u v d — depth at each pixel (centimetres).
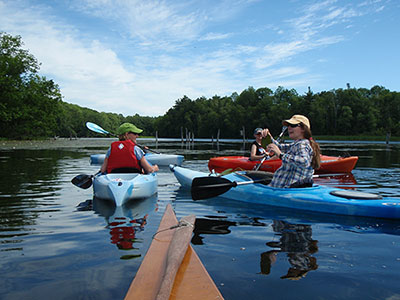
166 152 1469
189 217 250
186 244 187
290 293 148
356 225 275
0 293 149
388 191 438
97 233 246
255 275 168
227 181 368
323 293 149
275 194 355
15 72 3183
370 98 6681
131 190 370
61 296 145
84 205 357
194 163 919
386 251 208
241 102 7781
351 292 150
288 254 201
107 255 197
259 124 6606
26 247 213
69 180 555
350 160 654
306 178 357
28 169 727
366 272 173
